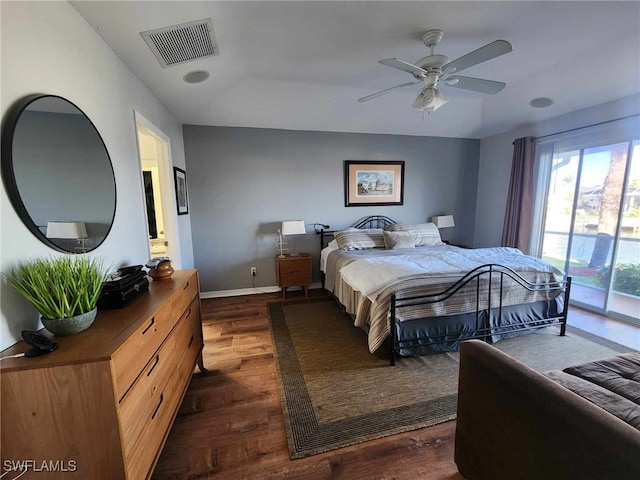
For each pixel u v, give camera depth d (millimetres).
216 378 2129
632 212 2994
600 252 3271
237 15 1815
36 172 1147
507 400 1041
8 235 1013
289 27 1985
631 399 1100
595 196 3291
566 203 3592
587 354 2377
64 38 1377
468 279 2248
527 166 3869
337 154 4242
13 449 904
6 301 995
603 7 1824
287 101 3387
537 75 2877
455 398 1884
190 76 2502
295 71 2748
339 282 3217
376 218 4516
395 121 4062
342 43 2217
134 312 1291
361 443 1536
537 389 942
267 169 4004
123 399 988
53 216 1235
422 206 4719
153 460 1222
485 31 2074
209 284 3986
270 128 3957
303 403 1843
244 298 3924
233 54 2328
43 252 1176
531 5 1797
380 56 2438
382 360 2340
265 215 4074
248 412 1775
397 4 1766
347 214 4398
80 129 1450
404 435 1590
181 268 3275
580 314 3234
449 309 2371
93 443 949
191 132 3701
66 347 969
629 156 2965
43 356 911
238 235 4008
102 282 1298
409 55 2416
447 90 3365
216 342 2680
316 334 2820
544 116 3629
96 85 1652
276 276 4145
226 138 3820
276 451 1492
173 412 1505
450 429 1636
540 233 3842
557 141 3621
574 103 3186
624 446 706
